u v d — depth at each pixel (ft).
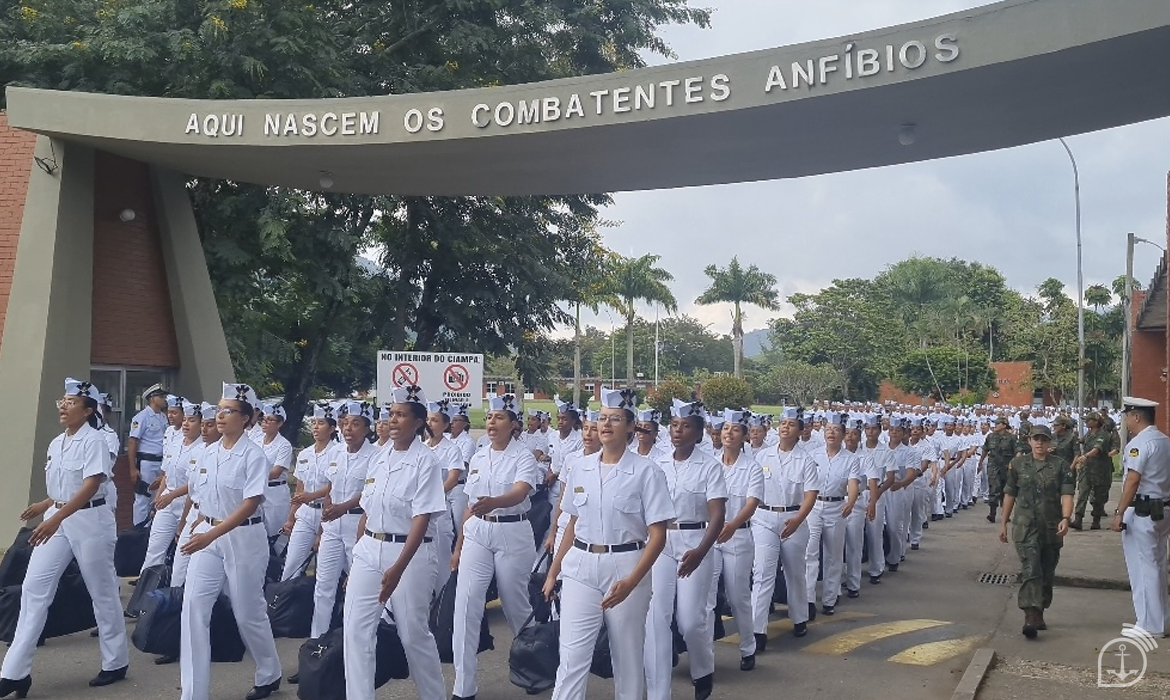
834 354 189.06
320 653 21.75
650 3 74.79
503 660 28.60
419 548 21.65
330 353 86.89
